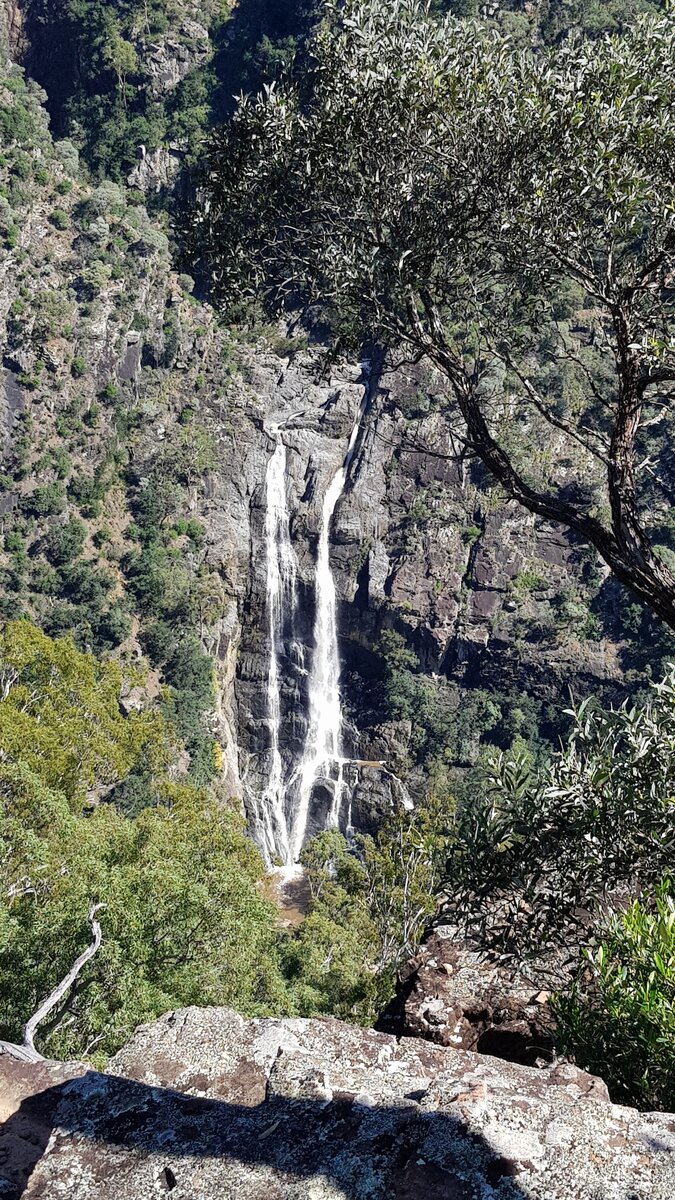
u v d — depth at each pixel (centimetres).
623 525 707
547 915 691
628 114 727
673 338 662
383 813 8550
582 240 739
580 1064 520
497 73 770
